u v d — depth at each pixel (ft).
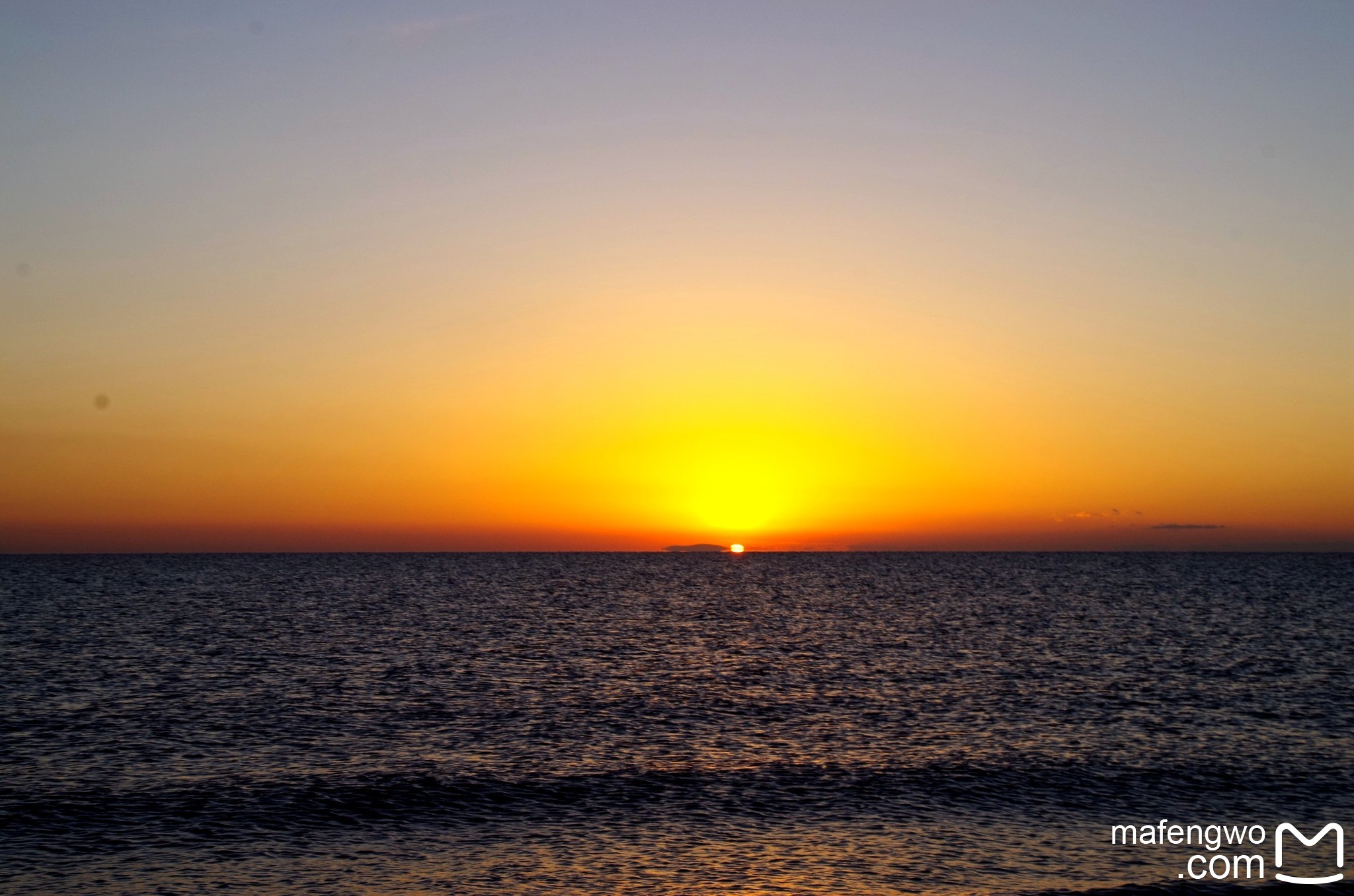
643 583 488.85
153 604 308.19
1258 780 96.53
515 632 231.91
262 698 136.46
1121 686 153.48
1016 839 79.41
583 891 67.56
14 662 169.78
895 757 104.78
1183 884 69.36
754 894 67.36
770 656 190.80
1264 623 262.47
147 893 65.92
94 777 94.07
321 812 84.58
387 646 200.85
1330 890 68.59
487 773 97.30
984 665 178.50
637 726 120.88
